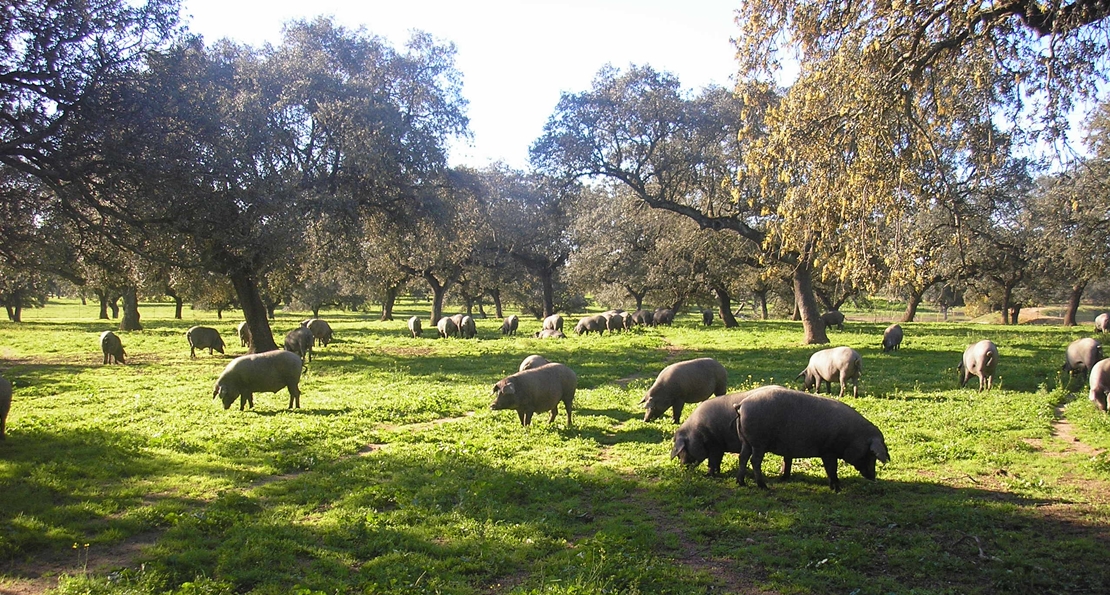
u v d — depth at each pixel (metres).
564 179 33.22
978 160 8.72
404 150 28.73
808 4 9.29
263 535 7.25
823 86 9.05
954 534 7.19
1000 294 56.81
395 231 32.56
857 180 8.80
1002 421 13.03
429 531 7.40
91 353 29.77
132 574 6.20
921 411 14.14
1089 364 17.17
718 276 43.47
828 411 8.77
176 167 19.23
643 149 31.92
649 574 6.20
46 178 16.69
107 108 17.31
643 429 13.05
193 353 28.20
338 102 27.12
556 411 13.95
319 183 28.22
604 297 64.25
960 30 8.17
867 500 8.41
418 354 29.44
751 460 9.73
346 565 6.58
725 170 30.02
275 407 15.85
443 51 31.88
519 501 8.64
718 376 13.80
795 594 5.88
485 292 73.44
